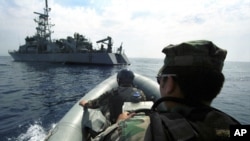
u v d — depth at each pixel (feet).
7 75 89.51
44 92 50.96
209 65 3.14
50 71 108.27
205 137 2.69
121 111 14.12
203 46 3.21
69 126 13.56
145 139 2.71
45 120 28.09
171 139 2.61
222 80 3.26
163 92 3.60
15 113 31.42
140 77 27.30
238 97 51.29
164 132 2.67
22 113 31.50
